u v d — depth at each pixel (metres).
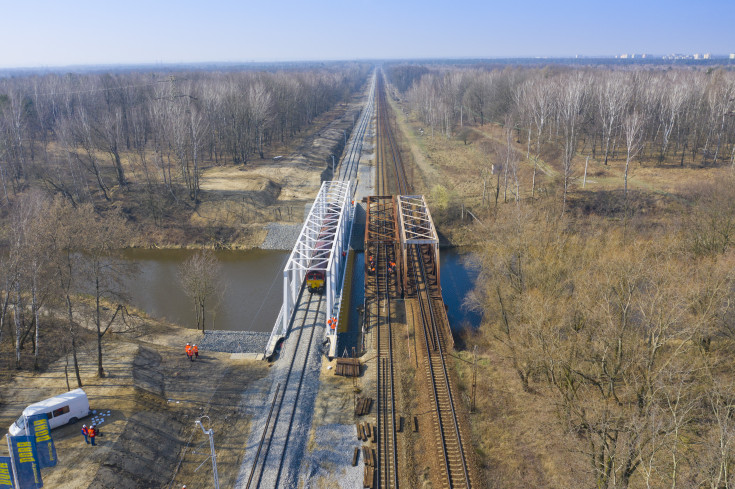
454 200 97.81
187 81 181.62
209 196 97.62
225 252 85.25
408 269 67.50
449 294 68.81
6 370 44.91
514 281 49.88
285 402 43.12
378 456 37.88
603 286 40.28
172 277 75.19
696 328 33.72
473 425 41.03
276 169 120.38
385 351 50.72
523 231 52.28
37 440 30.20
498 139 141.12
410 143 154.62
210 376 47.47
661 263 43.69
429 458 37.72
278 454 37.50
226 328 60.56
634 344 35.72
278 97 155.75
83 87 173.12
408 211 77.44
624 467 30.44
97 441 36.28
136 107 148.75
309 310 58.34
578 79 128.25
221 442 39.12
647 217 81.25
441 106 167.38
